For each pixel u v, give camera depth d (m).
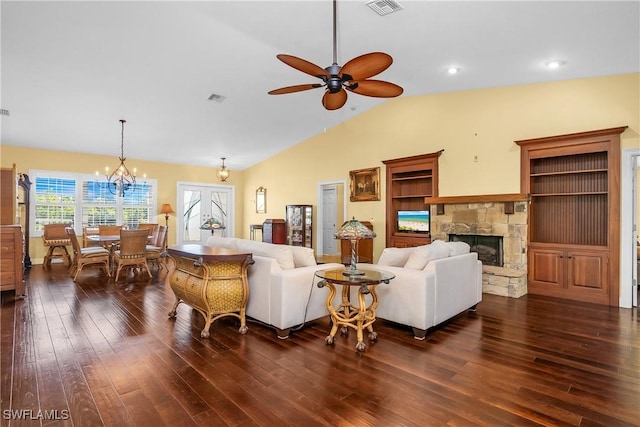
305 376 2.35
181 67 4.29
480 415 1.90
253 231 9.32
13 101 4.89
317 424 1.82
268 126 6.82
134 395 2.09
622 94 4.21
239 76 4.64
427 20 3.20
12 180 4.91
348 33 3.51
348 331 3.29
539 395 2.11
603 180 4.49
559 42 3.44
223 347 2.87
